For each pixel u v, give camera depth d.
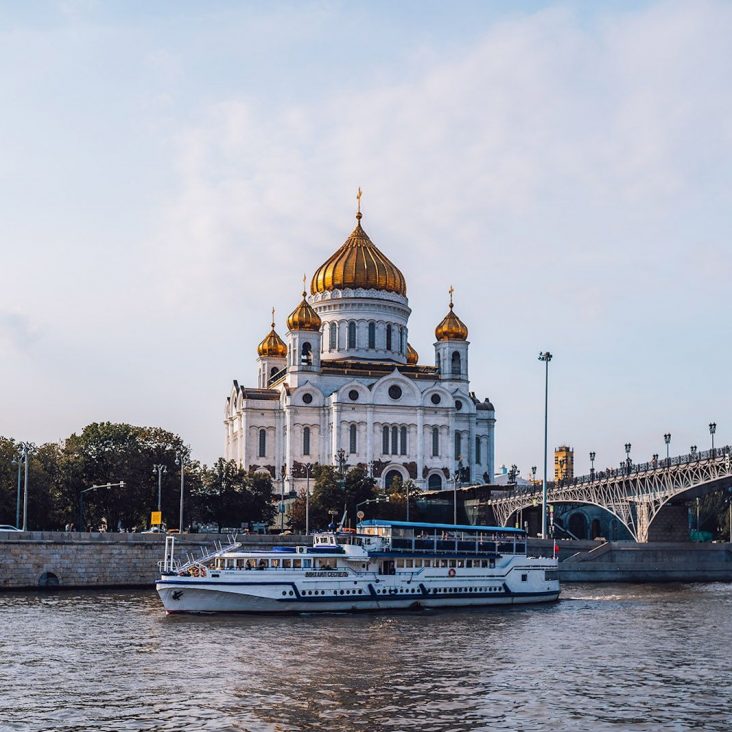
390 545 107.31
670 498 156.38
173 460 185.50
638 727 55.00
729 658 75.50
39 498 165.50
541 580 116.06
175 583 98.12
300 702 60.16
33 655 74.81
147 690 63.06
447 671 69.62
